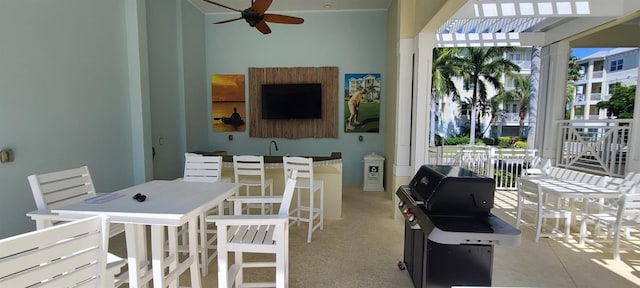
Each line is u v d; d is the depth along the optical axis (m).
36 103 2.42
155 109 4.12
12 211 2.25
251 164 3.13
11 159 2.23
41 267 0.94
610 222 2.58
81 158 2.87
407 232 2.28
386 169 5.09
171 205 1.58
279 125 5.60
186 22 4.86
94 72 3.00
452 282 1.75
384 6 5.13
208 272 2.34
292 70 5.45
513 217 3.68
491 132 11.77
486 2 3.78
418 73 3.36
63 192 1.96
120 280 1.61
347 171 5.58
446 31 6.12
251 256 2.62
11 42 2.22
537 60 8.30
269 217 1.65
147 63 3.61
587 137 4.70
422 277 1.84
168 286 1.77
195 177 2.62
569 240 2.93
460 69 11.05
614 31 5.06
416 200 2.01
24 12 2.31
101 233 1.10
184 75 4.79
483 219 1.70
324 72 5.41
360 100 5.43
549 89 5.09
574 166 4.77
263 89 5.47
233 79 5.58
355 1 4.92
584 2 3.67
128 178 3.49
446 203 1.72
